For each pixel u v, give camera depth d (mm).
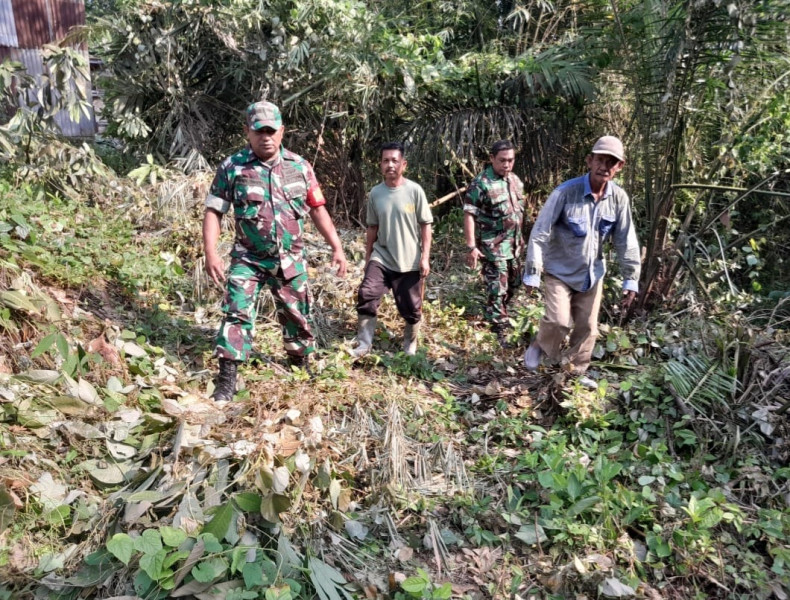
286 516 3072
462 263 7113
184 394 3775
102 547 2734
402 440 3711
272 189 3947
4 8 9562
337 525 3115
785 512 3416
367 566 3016
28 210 5289
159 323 4848
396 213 4824
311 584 2768
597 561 3037
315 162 7973
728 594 3016
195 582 2562
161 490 2963
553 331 4547
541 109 7211
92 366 3775
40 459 3053
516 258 5688
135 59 7785
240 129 8273
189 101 7852
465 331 5629
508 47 8727
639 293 5832
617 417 4113
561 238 4469
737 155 5727
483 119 7223
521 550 3203
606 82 6750
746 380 4316
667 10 5359
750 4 4836
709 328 4953
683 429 4004
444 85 7293
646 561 3098
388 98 7648
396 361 4867
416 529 3281
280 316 4301
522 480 3570
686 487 3576
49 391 3406
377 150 8008
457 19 9000
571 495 3285
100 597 2566
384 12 9328
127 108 7914
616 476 3674
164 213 6344
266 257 4062
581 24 7648
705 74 5426
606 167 4203
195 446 3158
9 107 6906
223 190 3930
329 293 5758
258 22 7461
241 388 4082
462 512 3385
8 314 3746
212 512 2832
